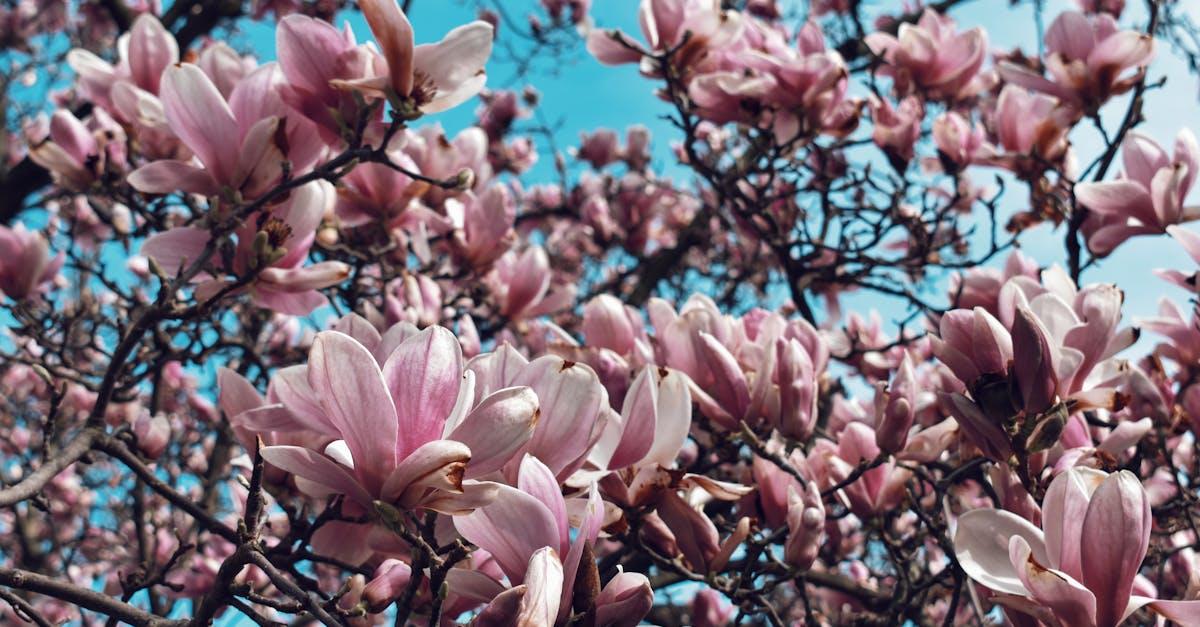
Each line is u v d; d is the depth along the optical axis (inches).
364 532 43.0
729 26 68.4
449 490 32.8
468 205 70.8
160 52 55.7
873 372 82.4
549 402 35.7
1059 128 67.7
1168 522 54.2
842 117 68.5
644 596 34.7
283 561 43.4
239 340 63.1
